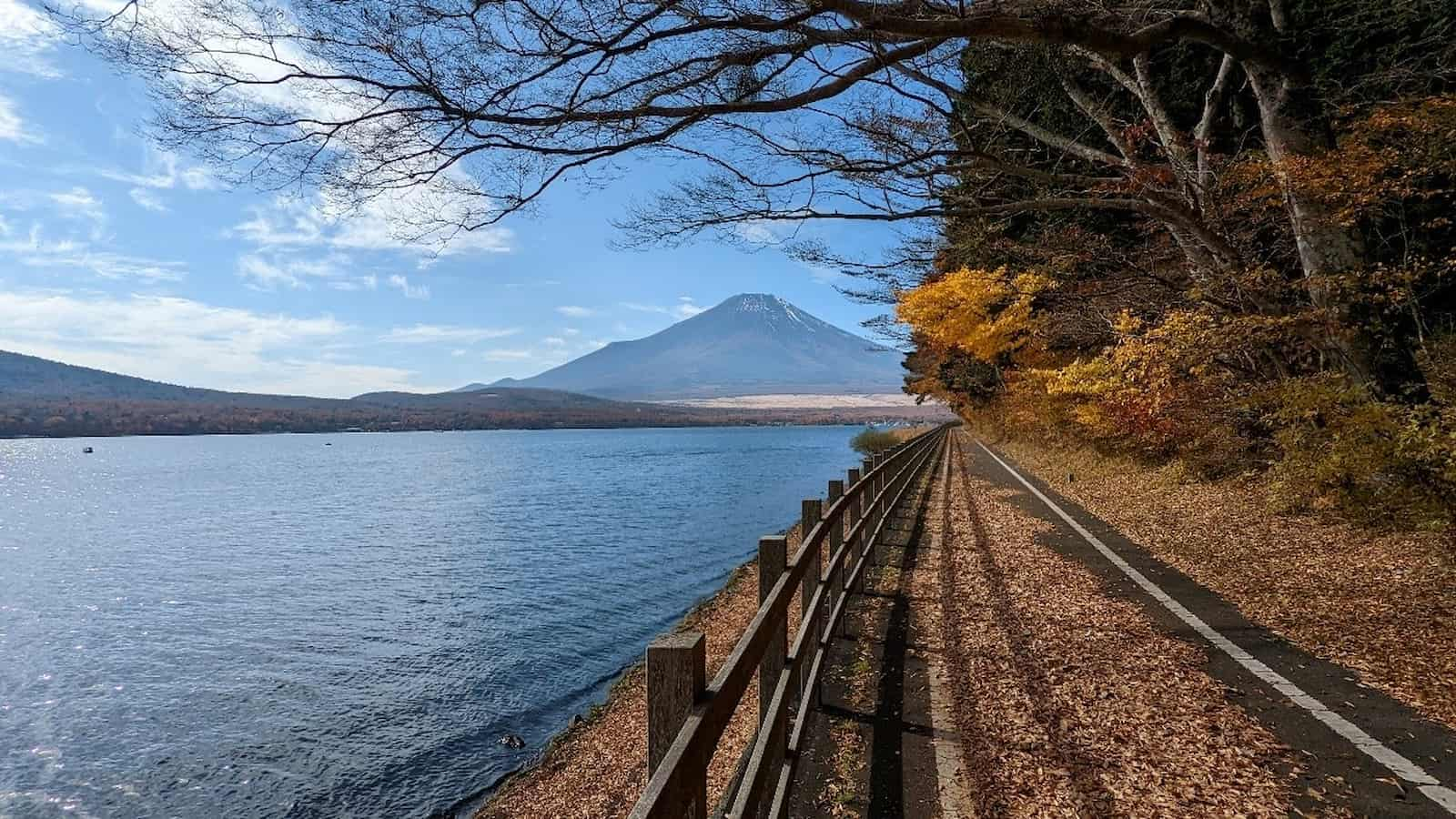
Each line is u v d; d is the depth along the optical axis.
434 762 8.87
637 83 6.80
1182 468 13.38
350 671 12.48
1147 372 11.20
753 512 30.72
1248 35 7.89
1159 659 5.13
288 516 35.56
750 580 13.92
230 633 15.23
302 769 9.02
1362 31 9.48
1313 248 8.52
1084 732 4.04
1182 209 8.92
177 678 12.64
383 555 23.56
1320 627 5.64
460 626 14.74
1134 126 10.25
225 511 38.22
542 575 19.11
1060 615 6.25
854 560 6.77
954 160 9.72
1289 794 3.36
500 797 7.59
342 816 7.91
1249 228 10.36
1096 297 12.98
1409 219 9.68
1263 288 9.17
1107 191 9.59
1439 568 6.53
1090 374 12.22
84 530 32.03
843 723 4.20
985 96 10.69
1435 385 8.01
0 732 10.59
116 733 10.47
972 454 28.53
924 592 7.06
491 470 68.69
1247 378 11.59
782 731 3.20
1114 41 6.74
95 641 15.05
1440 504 6.90
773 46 6.84
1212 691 4.55
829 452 82.75
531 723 9.80
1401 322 10.32
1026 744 3.89
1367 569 6.91
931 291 15.38
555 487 46.84
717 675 2.15
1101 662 5.11
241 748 9.75
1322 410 8.50
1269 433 11.52
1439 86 9.16
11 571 22.47
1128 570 7.89
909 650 5.43
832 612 5.15
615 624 14.06
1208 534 9.33
